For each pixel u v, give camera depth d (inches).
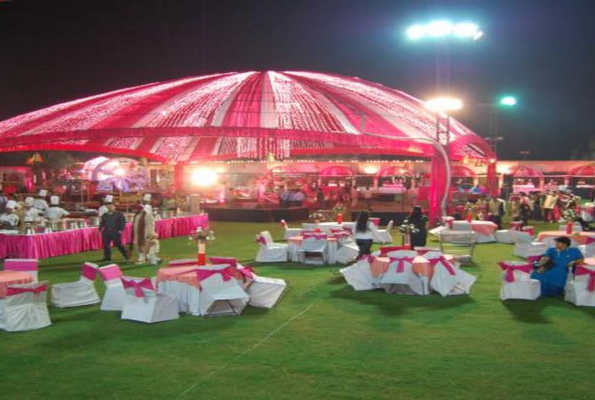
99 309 331.0
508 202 1107.9
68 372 227.5
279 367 232.5
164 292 325.4
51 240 546.3
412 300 353.7
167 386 212.5
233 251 593.0
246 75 816.9
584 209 807.7
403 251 372.2
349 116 742.5
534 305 339.9
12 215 580.7
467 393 205.9
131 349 256.1
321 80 832.9
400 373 225.6
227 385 213.3
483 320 306.0
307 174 1417.3
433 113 870.4
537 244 528.4
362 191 1248.2
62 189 999.0
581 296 336.8
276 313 321.1
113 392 207.0
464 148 960.3
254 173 1405.0
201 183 1157.1
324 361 239.6
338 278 430.9
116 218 519.5
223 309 317.7
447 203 809.5
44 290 294.2
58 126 701.9
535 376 222.7
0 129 754.8
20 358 244.2
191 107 710.5
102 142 963.3
